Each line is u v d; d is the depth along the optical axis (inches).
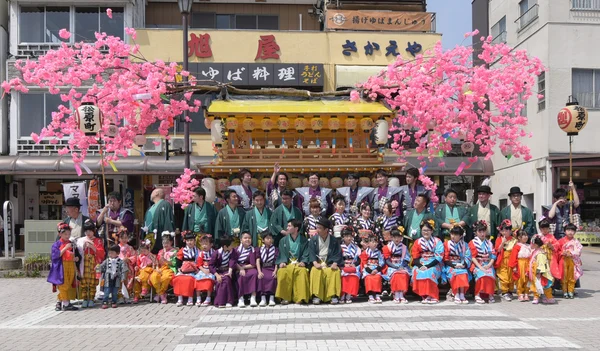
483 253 393.4
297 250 394.9
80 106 453.1
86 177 826.2
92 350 270.7
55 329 322.3
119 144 492.7
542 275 386.6
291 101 492.4
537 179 814.5
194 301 406.6
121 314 366.9
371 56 858.8
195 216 425.1
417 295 421.4
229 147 477.7
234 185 454.3
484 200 424.5
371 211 426.9
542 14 803.4
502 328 305.1
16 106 796.0
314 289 386.6
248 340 283.3
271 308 376.8
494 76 482.6
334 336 289.7
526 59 491.5
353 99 488.4
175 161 789.9
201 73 764.6
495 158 985.5
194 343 278.7
